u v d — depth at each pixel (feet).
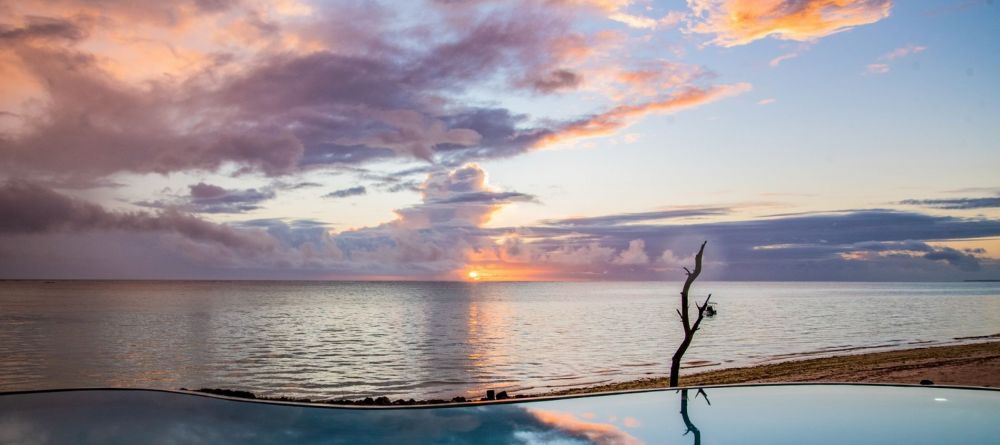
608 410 26.66
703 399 28.76
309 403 25.79
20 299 492.13
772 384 31.73
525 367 137.39
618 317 316.81
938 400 28.32
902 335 195.62
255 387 115.34
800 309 364.38
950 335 192.75
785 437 23.11
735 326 242.58
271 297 591.78
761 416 25.84
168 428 22.08
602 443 22.21
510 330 238.27
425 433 22.86
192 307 393.29
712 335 205.98
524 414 25.67
